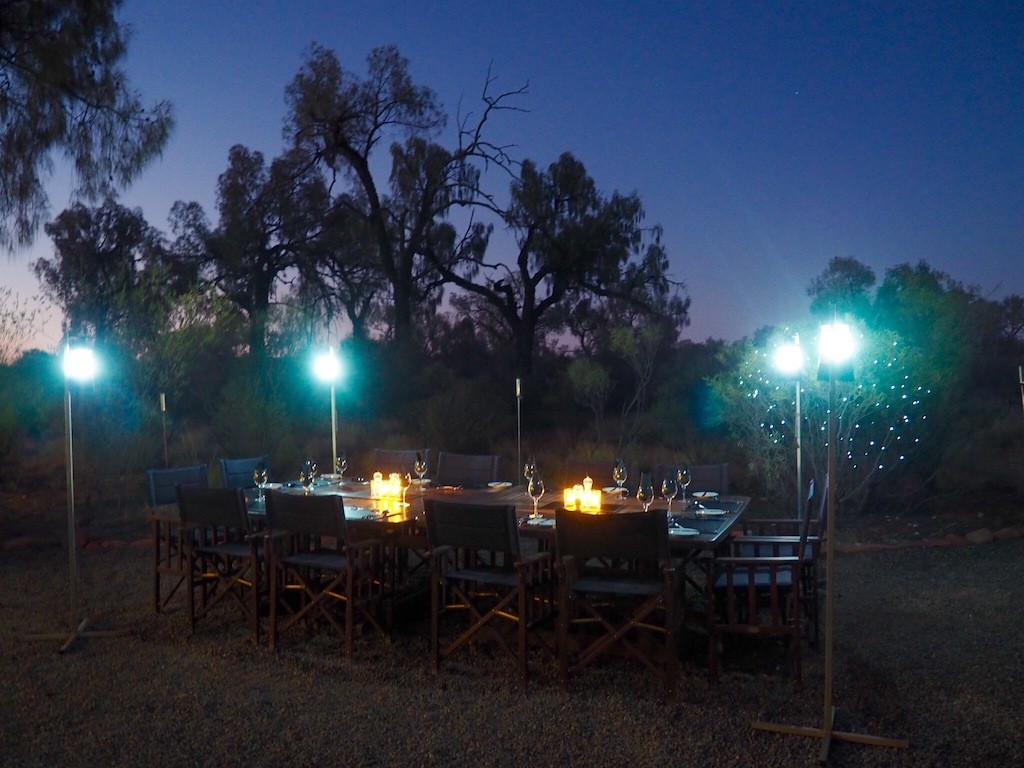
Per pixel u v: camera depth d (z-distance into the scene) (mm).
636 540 4625
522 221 22062
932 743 4059
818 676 4934
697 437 14016
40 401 13812
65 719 4504
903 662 5129
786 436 10227
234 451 12492
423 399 18391
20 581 7438
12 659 5449
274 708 4598
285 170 23250
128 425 11961
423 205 21531
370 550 5652
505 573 5332
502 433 16219
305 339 15898
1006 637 5500
